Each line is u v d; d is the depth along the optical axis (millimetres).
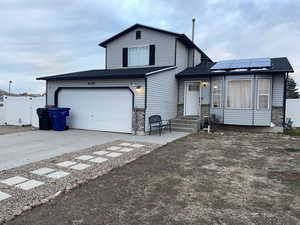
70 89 12648
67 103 12805
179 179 4621
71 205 3428
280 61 12883
